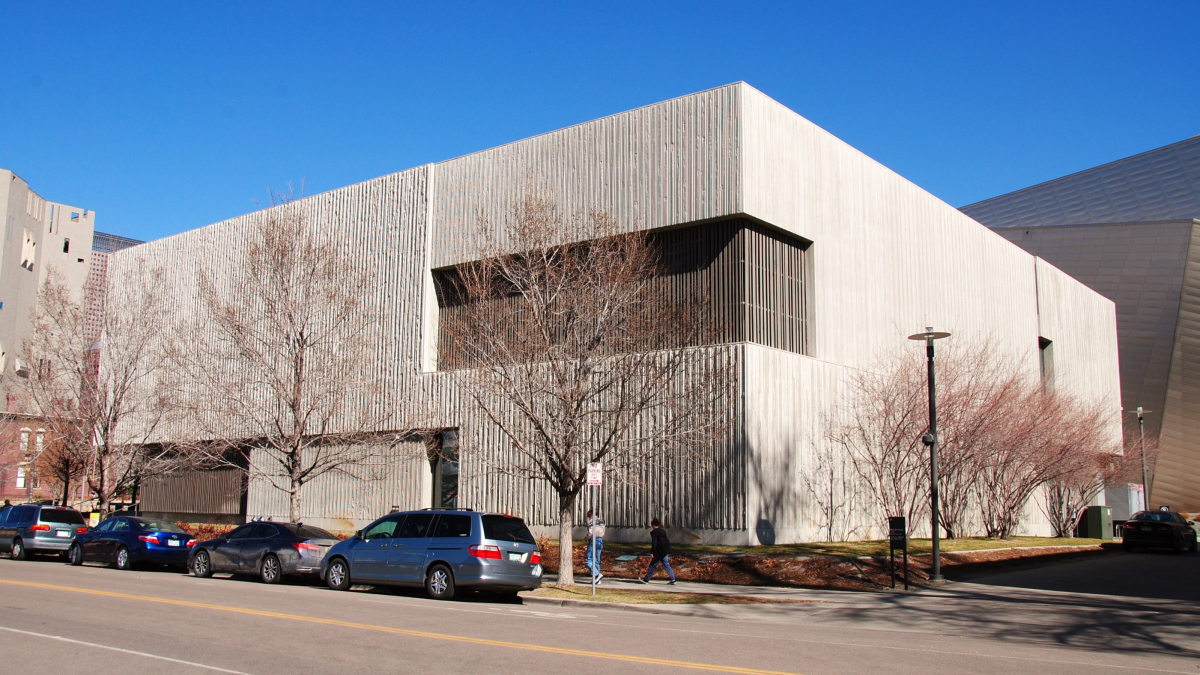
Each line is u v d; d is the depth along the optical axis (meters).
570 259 21.89
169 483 43.59
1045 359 47.88
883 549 25.91
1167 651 12.17
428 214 34.25
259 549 21.25
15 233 75.19
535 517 29.47
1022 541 33.50
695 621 15.21
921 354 32.22
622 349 21.31
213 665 9.41
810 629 14.17
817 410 28.78
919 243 36.47
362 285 31.31
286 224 29.58
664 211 28.20
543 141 31.39
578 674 9.23
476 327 22.69
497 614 14.98
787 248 29.09
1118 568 26.41
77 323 36.25
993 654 11.59
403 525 18.52
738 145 26.98
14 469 51.50
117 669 9.18
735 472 25.61
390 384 33.94
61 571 22.98
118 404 35.22
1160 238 62.31
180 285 42.69
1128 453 44.59
